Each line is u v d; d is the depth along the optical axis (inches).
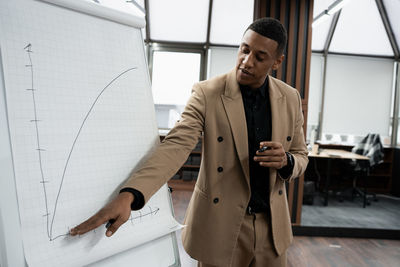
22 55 21.3
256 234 35.8
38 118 21.7
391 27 163.6
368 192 161.9
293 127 37.2
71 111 23.9
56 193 22.2
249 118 35.0
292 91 38.5
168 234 30.7
